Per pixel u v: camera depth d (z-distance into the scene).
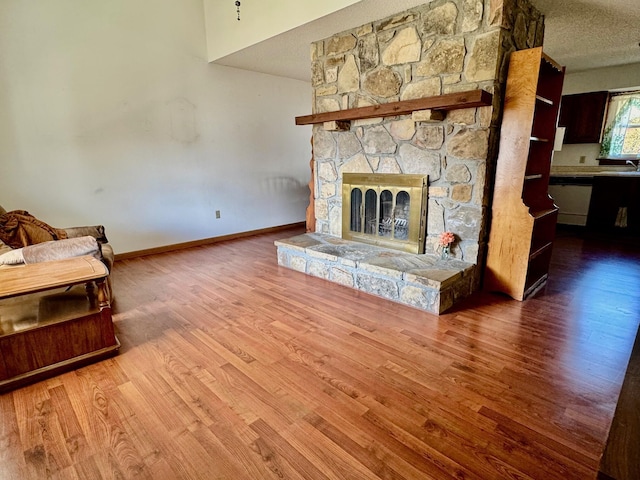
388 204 3.30
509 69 2.54
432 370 1.89
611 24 3.13
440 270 2.67
